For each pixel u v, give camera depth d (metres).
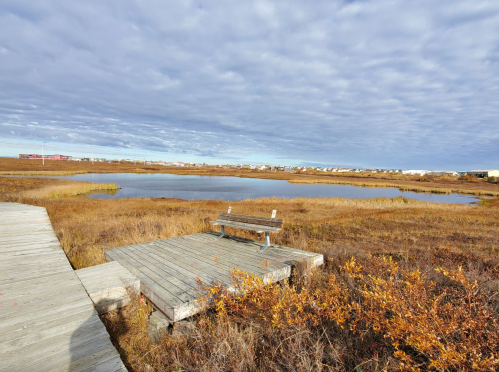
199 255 4.91
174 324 3.06
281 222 5.07
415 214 13.71
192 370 2.40
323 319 3.05
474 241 7.95
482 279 3.79
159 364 2.52
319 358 2.33
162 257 4.80
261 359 2.59
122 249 5.36
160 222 9.60
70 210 13.62
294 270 4.34
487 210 16.14
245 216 5.94
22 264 4.34
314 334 2.74
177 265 4.36
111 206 16.44
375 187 58.06
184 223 8.84
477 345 2.16
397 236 8.66
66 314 2.87
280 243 7.36
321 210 16.19
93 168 116.31
